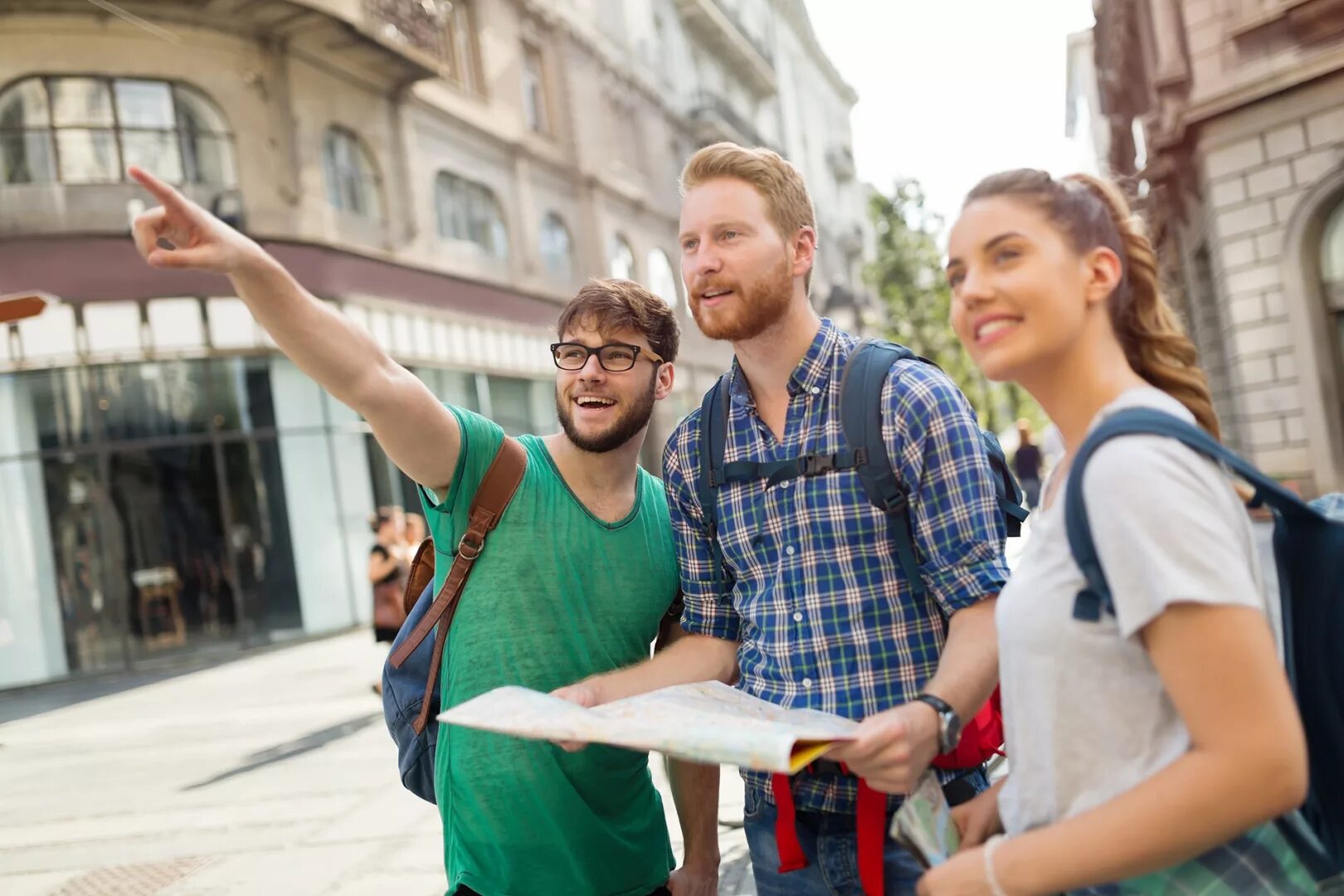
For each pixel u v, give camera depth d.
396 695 2.26
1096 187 1.32
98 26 12.40
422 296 15.59
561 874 2.04
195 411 12.84
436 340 15.80
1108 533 1.11
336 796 5.32
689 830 2.35
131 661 12.41
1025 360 1.23
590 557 2.16
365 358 1.88
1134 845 1.07
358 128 14.83
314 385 13.59
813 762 1.74
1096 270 1.25
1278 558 1.25
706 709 1.48
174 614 12.63
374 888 3.90
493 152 18.05
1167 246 17.75
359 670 9.92
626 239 23.02
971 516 1.62
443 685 2.15
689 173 1.84
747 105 35.00
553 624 2.11
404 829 4.61
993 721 1.74
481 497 2.12
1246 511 1.24
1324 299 11.82
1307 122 11.67
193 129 12.91
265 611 13.00
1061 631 1.17
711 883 2.35
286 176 13.48
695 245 1.80
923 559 1.68
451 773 2.10
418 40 15.55
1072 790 1.18
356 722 7.27
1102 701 1.16
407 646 2.19
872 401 1.70
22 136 12.21
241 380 13.09
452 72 17.39
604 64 22.80
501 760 2.04
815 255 1.86
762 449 1.80
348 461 13.88
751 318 1.76
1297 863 1.20
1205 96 12.49
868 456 1.69
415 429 1.99
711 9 28.98
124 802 5.71
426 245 15.89
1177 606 1.06
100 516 12.45
